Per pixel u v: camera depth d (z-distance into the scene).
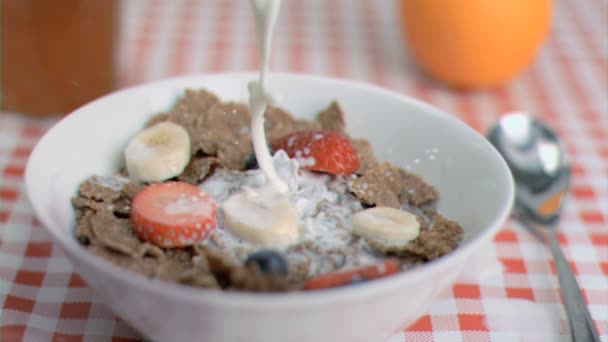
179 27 0.72
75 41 0.57
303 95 0.52
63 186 0.46
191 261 0.43
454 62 0.64
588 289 0.49
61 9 0.56
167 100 0.51
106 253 0.43
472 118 0.63
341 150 0.48
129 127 0.49
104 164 0.48
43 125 0.59
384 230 0.45
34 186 0.43
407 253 0.45
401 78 0.67
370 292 0.38
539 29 0.63
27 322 0.46
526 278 0.50
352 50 0.71
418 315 0.43
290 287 0.42
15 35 0.56
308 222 0.46
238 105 0.51
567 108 0.65
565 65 0.70
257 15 0.44
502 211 0.43
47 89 0.58
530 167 0.55
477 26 0.62
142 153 0.48
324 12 0.76
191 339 0.40
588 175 0.58
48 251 0.50
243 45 0.71
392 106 0.51
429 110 0.50
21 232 0.51
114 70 0.62
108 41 0.59
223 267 0.41
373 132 0.51
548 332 0.47
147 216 0.44
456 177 0.48
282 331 0.39
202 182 0.48
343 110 0.52
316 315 0.38
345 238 0.45
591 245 0.52
